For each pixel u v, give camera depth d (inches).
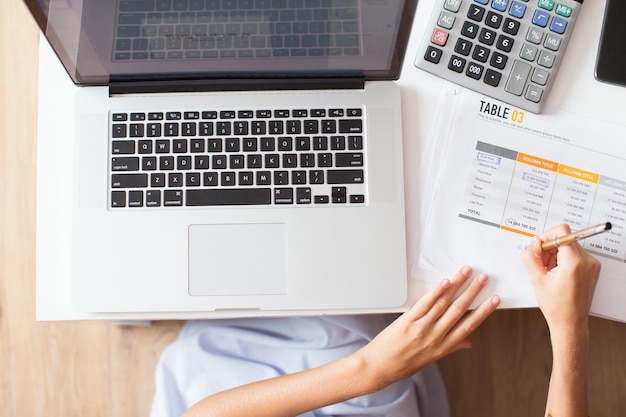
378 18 22.9
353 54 24.7
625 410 42.3
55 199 26.5
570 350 27.2
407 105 27.3
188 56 24.8
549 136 27.1
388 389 33.8
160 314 26.2
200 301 25.8
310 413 33.1
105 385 43.4
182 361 33.8
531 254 26.0
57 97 27.0
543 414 42.9
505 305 26.7
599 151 27.1
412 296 26.7
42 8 21.3
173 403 33.7
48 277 26.2
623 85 27.4
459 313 26.3
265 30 23.7
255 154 26.2
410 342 27.1
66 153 26.7
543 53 26.7
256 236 25.9
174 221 25.9
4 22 42.7
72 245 25.8
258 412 28.7
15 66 42.9
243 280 25.8
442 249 26.5
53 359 43.3
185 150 26.2
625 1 27.4
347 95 26.7
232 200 26.1
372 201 26.2
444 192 26.8
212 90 26.6
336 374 28.3
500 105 27.2
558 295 26.0
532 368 42.9
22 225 43.0
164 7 22.4
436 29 26.8
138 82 26.3
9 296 43.0
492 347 43.0
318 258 26.0
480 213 26.7
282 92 26.6
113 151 26.2
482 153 27.0
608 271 26.8
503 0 26.6
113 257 25.8
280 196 26.1
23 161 43.0
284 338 34.2
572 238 24.2
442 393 40.9
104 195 26.0
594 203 26.9
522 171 27.0
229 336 34.3
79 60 24.6
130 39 23.6
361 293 26.0
